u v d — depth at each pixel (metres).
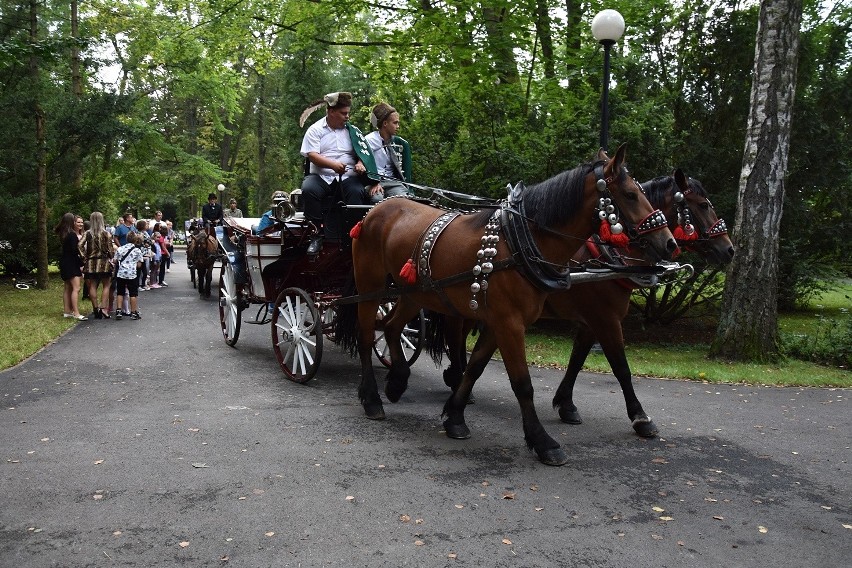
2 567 3.10
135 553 3.25
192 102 41.62
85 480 4.17
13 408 5.87
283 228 7.26
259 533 3.48
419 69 15.16
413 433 5.33
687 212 5.66
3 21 15.23
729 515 3.88
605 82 8.20
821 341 10.26
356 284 6.06
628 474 4.50
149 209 39.19
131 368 7.66
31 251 18.36
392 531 3.54
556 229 4.54
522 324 4.64
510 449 4.96
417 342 7.75
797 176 11.40
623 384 5.50
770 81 9.16
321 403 6.20
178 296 15.89
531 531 3.58
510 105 11.83
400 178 7.15
